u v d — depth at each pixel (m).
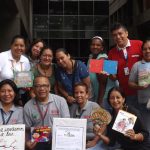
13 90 2.88
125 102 3.13
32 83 3.25
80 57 19.70
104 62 3.42
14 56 3.32
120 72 3.45
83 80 3.42
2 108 2.88
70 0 19.77
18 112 2.92
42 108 2.95
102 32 19.91
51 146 2.86
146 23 13.62
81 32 19.81
